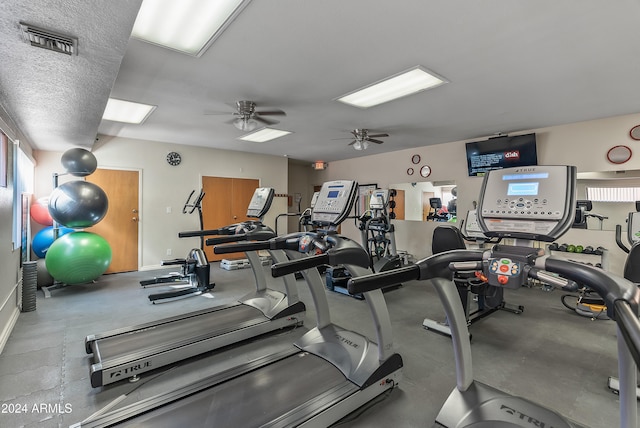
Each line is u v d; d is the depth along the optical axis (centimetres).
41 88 254
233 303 377
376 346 242
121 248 614
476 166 589
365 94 373
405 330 338
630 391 122
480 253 161
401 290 496
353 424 195
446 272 170
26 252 479
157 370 258
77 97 276
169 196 666
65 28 171
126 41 186
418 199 707
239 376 218
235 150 753
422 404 215
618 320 98
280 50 268
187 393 197
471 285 341
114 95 374
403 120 479
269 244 267
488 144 570
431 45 259
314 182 1009
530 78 323
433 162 673
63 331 330
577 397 225
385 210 566
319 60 287
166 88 353
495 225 165
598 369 262
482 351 292
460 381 189
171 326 307
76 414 204
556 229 144
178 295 454
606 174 459
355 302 435
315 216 283
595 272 121
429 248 684
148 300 439
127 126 522
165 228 661
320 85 346
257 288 398
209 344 284
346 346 250
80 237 470
